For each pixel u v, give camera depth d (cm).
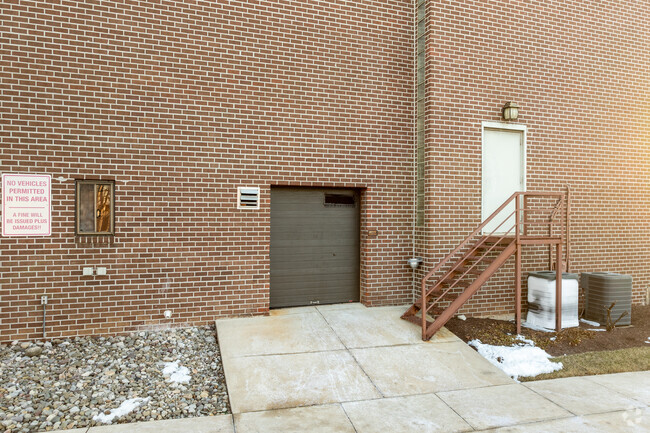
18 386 455
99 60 601
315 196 746
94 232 602
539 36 798
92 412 417
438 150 729
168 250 632
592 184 844
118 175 609
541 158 805
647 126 874
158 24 627
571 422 411
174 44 635
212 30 653
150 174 624
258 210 678
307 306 742
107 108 605
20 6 568
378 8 750
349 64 730
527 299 762
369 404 442
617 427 402
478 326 683
